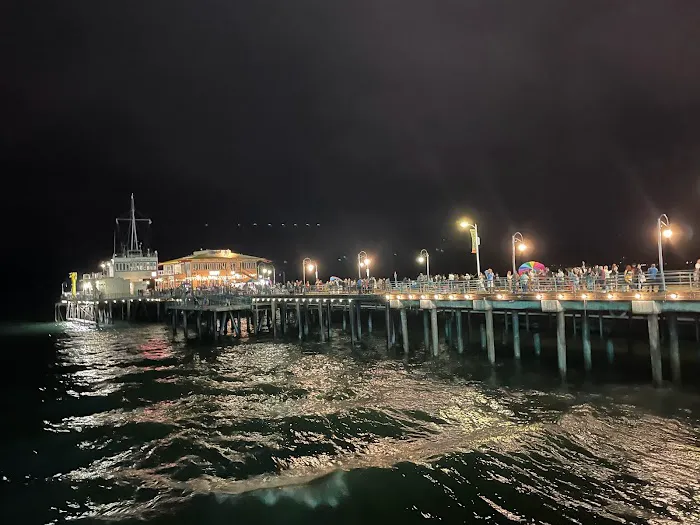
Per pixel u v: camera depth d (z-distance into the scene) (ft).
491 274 122.21
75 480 62.03
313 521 50.29
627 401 78.33
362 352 138.92
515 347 106.52
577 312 115.03
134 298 265.95
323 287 183.21
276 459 65.00
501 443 65.10
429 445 66.13
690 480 53.26
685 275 86.17
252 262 298.15
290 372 117.39
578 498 51.19
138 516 52.85
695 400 76.59
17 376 129.39
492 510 50.24
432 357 121.70
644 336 116.98
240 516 51.70
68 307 339.36
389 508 51.60
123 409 92.12
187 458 66.80
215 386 106.73
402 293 135.74
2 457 69.92
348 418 78.84
